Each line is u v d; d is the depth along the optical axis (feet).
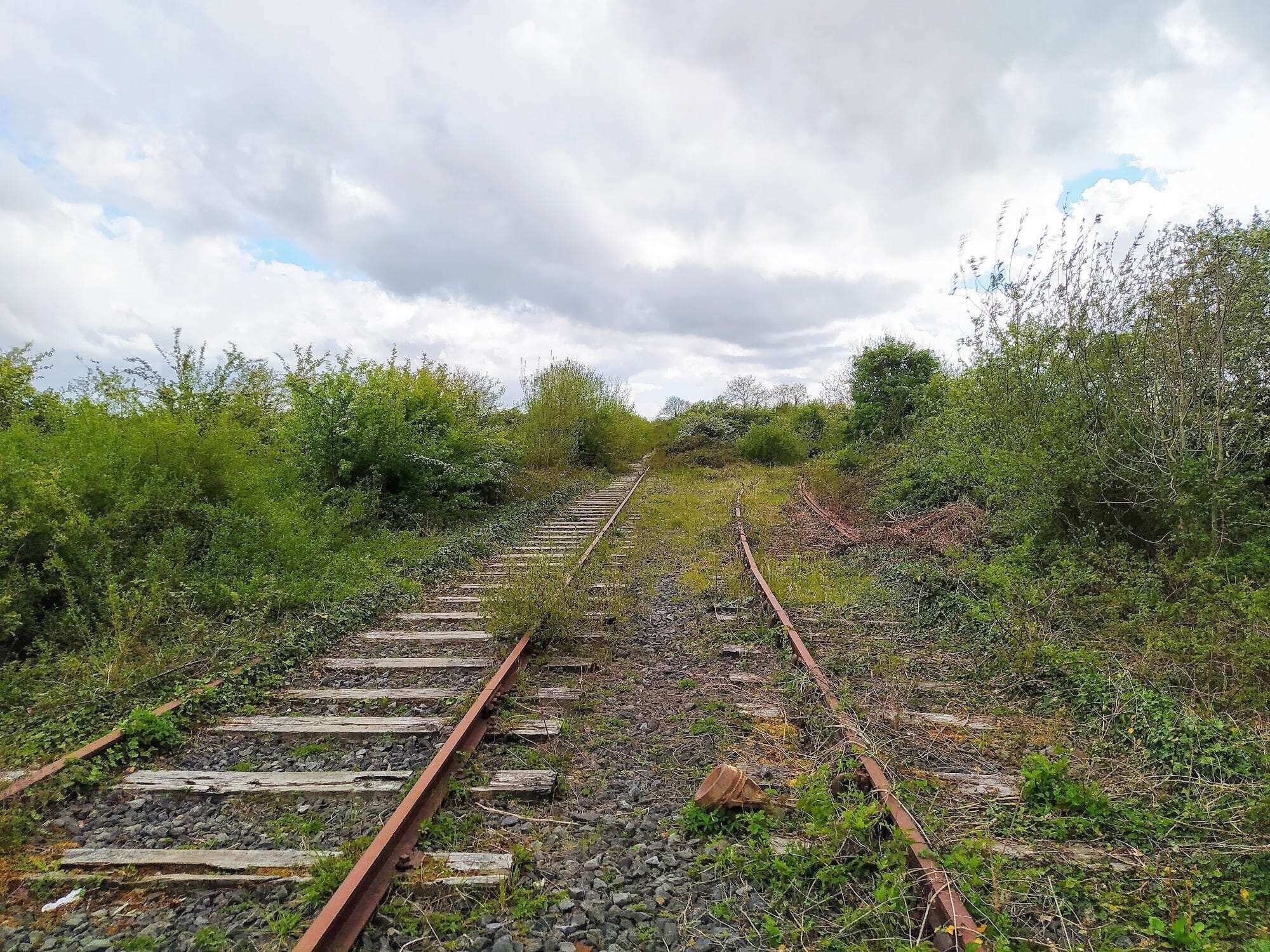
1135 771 14.52
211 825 13.01
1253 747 14.53
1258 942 9.45
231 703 18.21
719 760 15.28
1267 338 21.97
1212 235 21.85
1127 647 19.61
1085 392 26.45
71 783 14.01
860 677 19.70
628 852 12.16
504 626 22.57
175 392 34.73
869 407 68.18
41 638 21.29
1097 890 10.96
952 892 10.31
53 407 29.19
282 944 9.93
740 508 51.31
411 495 44.65
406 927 10.24
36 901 11.00
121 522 25.55
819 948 9.91
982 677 19.71
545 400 77.25
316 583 27.86
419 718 17.39
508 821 13.08
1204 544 22.31
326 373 42.65
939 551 31.73
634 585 30.58
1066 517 26.30
